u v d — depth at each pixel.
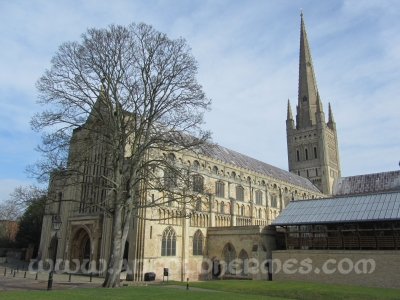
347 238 50.31
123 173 36.31
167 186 37.59
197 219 66.56
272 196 95.94
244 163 94.75
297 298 36.78
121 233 34.75
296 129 140.12
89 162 36.69
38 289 32.22
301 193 110.44
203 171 71.44
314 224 53.34
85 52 34.81
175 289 35.44
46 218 69.81
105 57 35.44
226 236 65.19
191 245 63.53
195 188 38.69
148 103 36.88
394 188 112.25
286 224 55.62
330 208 55.84
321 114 133.88
